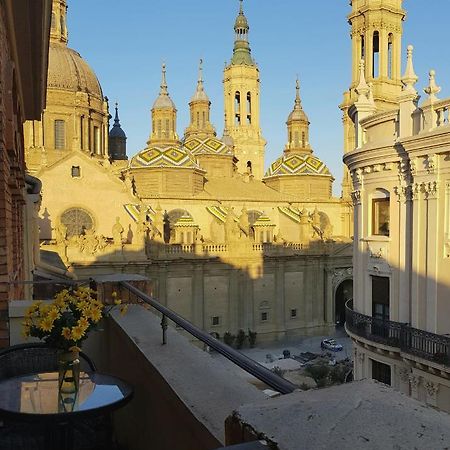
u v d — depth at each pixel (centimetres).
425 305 2202
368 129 2645
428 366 2097
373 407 254
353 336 2569
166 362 695
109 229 5478
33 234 2512
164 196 6109
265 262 5947
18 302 917
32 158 5700
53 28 6294
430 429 232
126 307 994
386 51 6062
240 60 10150
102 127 6556
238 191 6881
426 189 2173
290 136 8250
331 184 7706
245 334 5788
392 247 2402
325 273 6359
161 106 6988
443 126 2020
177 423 571
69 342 656
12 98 1082
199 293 5559
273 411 269
